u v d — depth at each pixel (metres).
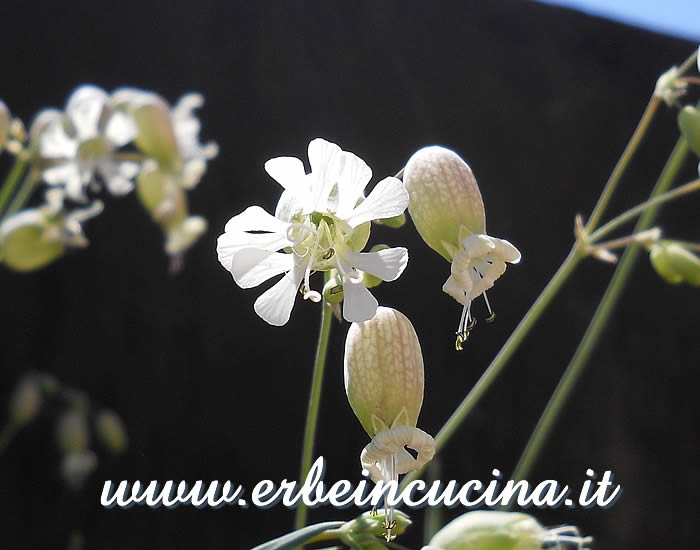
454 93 3.56
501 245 1.12
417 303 3.31
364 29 3.47
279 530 2.95
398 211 1.05
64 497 2.67
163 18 3.16
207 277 3.05
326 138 3.29
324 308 1.19
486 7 3.73
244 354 3.04
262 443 3.00
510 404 3.38
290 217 1.08
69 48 3.00
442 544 1.10
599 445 3.48
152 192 1.53
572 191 3.70
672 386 3.68
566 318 3.57
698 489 3.53
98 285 2.90
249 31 3.28
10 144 1.34
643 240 1.76
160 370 2.92
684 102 3.95
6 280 2.79
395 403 1.12
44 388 1.70
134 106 1.48
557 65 3.79
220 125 3.16
